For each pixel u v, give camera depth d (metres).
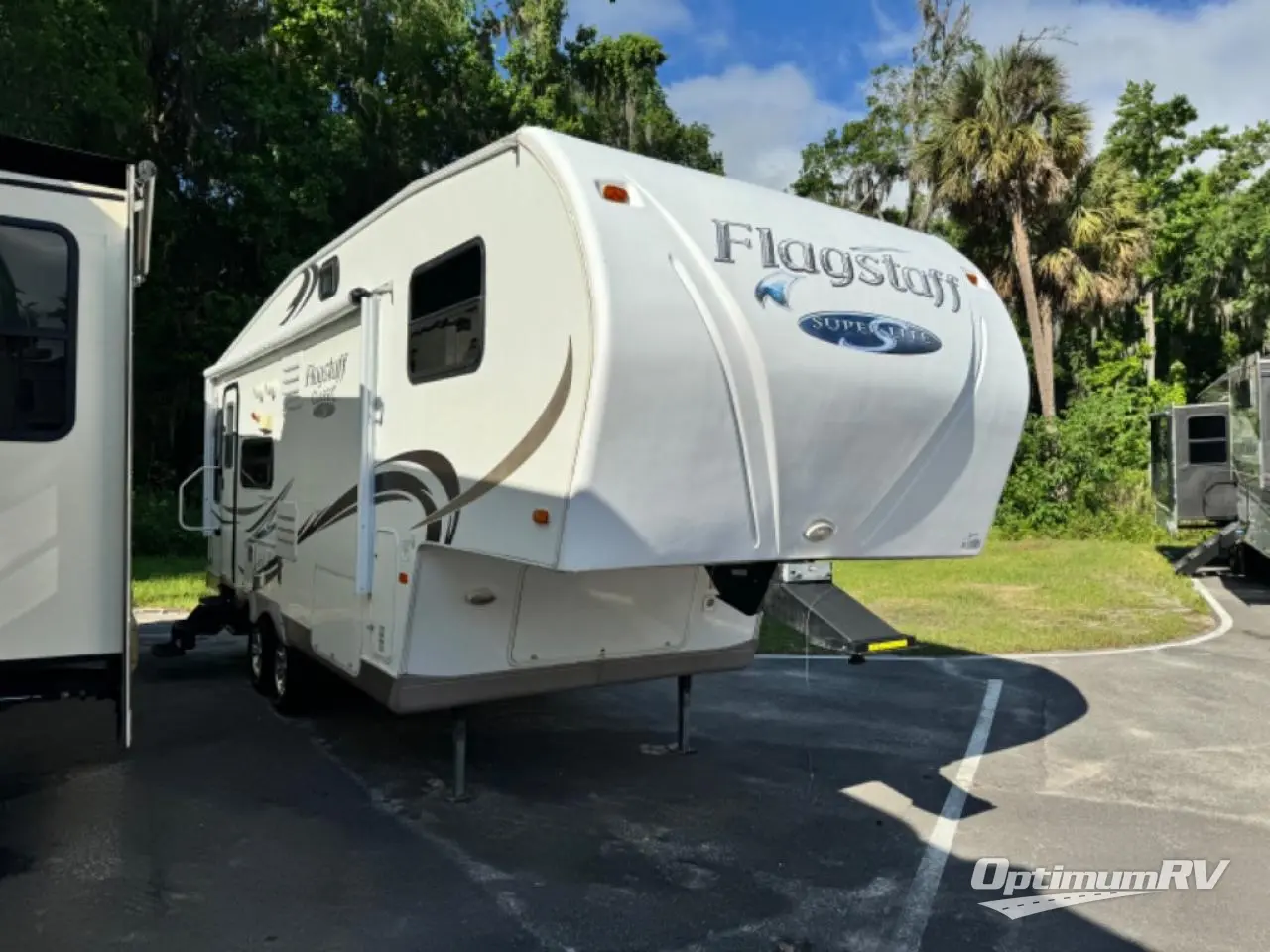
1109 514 18.78
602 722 6.29
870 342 4.03
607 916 3.63
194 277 18.17
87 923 3.53
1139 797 4.97
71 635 3.72
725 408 3.64
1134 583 12.82
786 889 3.89
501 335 3.88
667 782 5.14
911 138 28.66
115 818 4.54
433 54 20.27
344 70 19.53
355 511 4.98
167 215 16.84
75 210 3.75
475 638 4.53
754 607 4.61
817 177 31.42
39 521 3.68
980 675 7.75
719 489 3.68
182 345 17.81
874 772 5.34
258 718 6.25
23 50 13.52
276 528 6.33
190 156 17.42
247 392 7.06
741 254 3.78
